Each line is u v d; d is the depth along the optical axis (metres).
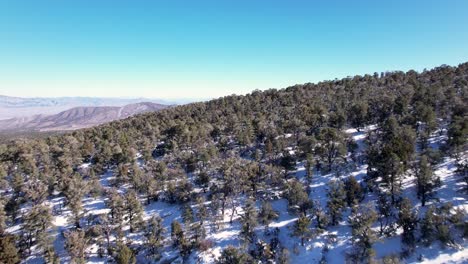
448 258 46.81
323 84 171.50
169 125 125.50
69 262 57.22
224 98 179.25
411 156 60.69
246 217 60.66
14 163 102.19
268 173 74.88
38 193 73.69
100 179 94.81
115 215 64.56
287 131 97.56
